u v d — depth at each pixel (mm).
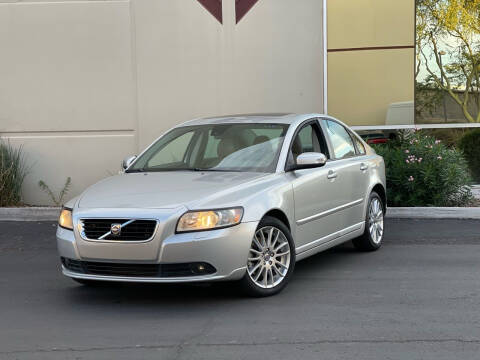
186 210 5773
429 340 4914
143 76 12242
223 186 6168
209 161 7027
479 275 6953
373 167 8352
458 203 10844
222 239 5758
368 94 11836
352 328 5234
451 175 10453
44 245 9312
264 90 12180
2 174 11539
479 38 11734
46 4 12203
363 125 11883
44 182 12352
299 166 6707
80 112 12273
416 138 11234
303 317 5555
